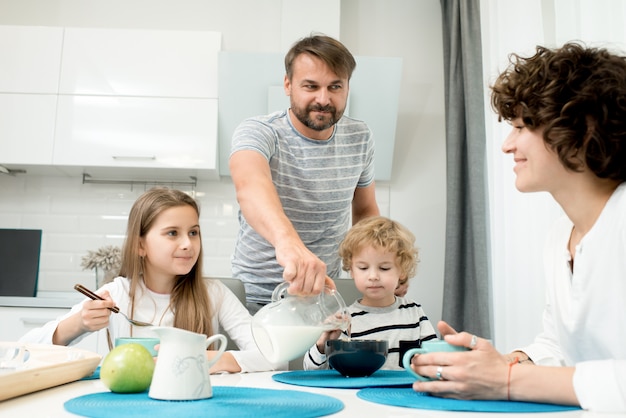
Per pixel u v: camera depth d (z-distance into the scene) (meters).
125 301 1.57
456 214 2.92
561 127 0.92
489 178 2.62
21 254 2.94
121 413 0.70
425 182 3.34
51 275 3.13
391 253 1.66
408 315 1.70
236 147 1.55
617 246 0.92
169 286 1.64
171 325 1.56
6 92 2.91
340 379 1.08
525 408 0.78
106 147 2.90
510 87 1.00
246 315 1.58
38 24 3.30
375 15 3.46
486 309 2.61
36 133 2.90
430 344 0.92
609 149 0.90
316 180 1.74
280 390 0.90
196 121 2.93
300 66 1.62
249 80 2.89
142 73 2.94
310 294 1.08
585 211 0.99
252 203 1.33
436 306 3.24
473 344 0.88
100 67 2.94
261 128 1.63
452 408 0.77
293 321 1.07
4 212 3.17
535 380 0.82
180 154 2.92
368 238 1.65
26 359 1.00
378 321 1.66
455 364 0.84
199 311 1.57
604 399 0.77
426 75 3.43
